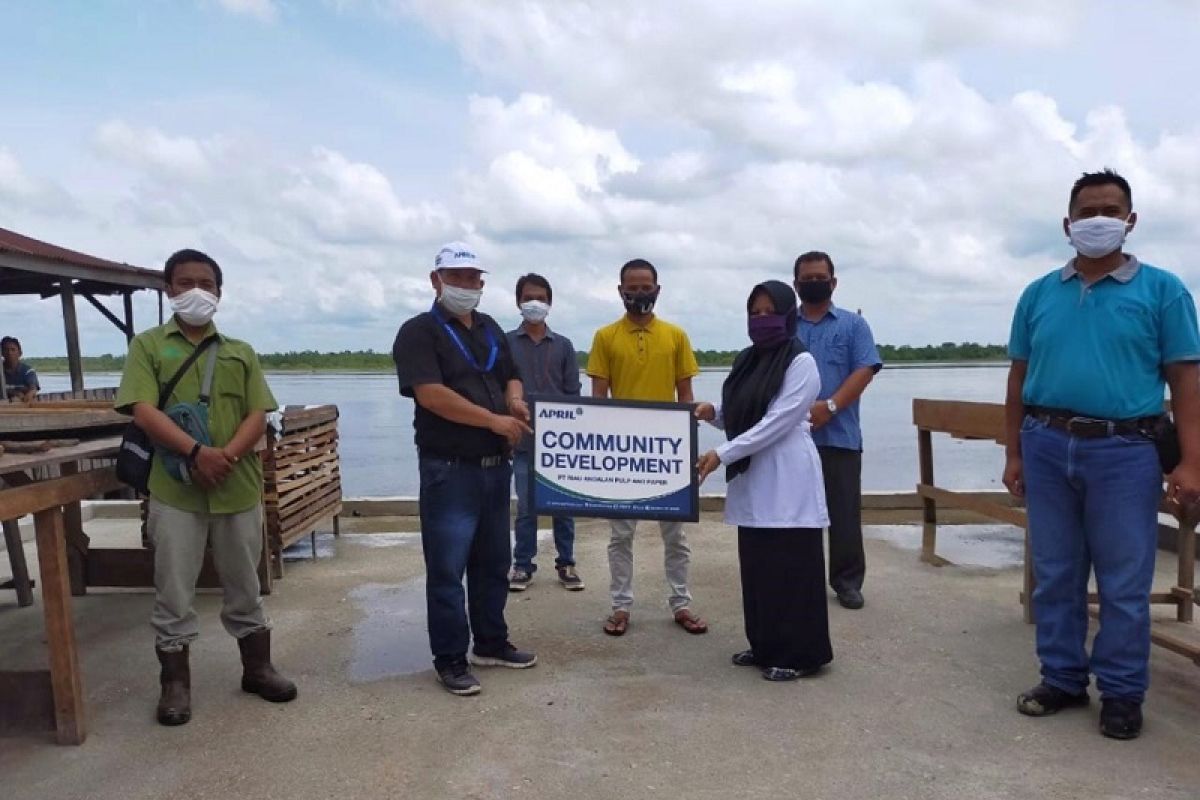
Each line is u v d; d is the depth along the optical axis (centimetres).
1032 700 381
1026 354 400
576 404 442
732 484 437
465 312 417
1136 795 311
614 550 502
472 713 391
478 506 421
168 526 381
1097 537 362
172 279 384
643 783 325
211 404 387
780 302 424
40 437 440
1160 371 355
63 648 364
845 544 543
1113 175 349
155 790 326
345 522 883
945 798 311
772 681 423
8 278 1371
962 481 1221
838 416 538
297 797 319
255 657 412
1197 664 378
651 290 512
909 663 447
